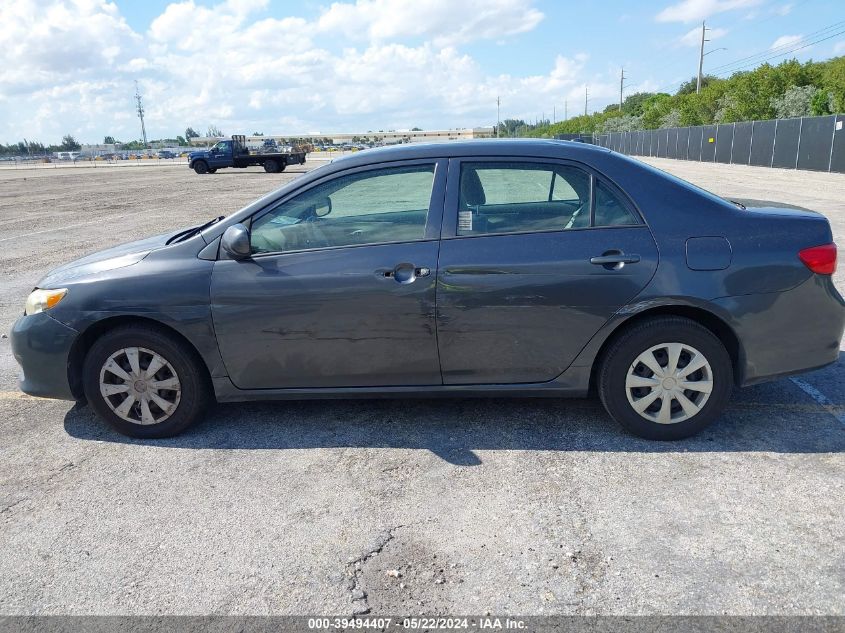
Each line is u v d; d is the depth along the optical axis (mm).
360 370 3584
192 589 2520
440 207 3492
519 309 3396
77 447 3768
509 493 3090
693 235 3355
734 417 3809
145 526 2945
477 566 2582
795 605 2307
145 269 3639
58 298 3707
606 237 3377
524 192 3488
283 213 3592
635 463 3318
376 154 3639
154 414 3781
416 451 3539
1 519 3053
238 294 3518
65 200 20953
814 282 3375
